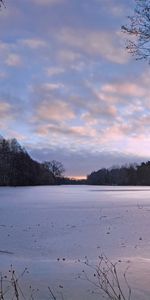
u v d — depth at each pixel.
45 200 54.81
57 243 17.70
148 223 24.23
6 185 145.50
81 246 16.84
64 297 7.85
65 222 26.02
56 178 196.88
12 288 8.45
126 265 11.03
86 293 8.12
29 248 16.41
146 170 173.00
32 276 9.73
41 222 26.17
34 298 7.82
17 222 26.27
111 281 9.00
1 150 146.00
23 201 53.03
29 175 157.62
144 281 8.99
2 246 16.86
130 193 78.44
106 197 61.81
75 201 51.09
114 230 21.58
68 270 10.45
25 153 158.62
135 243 17.09
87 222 25.72
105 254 14.77
